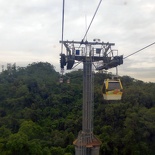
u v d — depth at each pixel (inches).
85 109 645.3
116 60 599.8
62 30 505.7
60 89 2438.5
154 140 1477.6
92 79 645.9
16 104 2169.0
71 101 2217.0
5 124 1811.0
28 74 3371.1
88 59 636.7
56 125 1825.8
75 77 2901.1
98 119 1713.8
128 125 1482.5
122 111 1646.2
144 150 1419.8
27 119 1888.5
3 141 1170.0
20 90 2338.8
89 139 644.1
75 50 633.0
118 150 1481.3
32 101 2231.8
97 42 639.1
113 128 1615.4
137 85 2178.9
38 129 1438.2
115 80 575.5
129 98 1758.1
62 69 645.3
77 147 645.9
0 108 2160.4
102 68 667.4
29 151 1111.0
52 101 2183.8
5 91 2443.4
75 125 1701.5
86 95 644.7
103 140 1492.4
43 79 2869.1
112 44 642.8
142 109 1588.3
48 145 1440.7
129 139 1435.8
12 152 1093.8
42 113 2049.7
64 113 2028.8
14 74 3326.8
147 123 1451.8
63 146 1489.9
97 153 646.5
